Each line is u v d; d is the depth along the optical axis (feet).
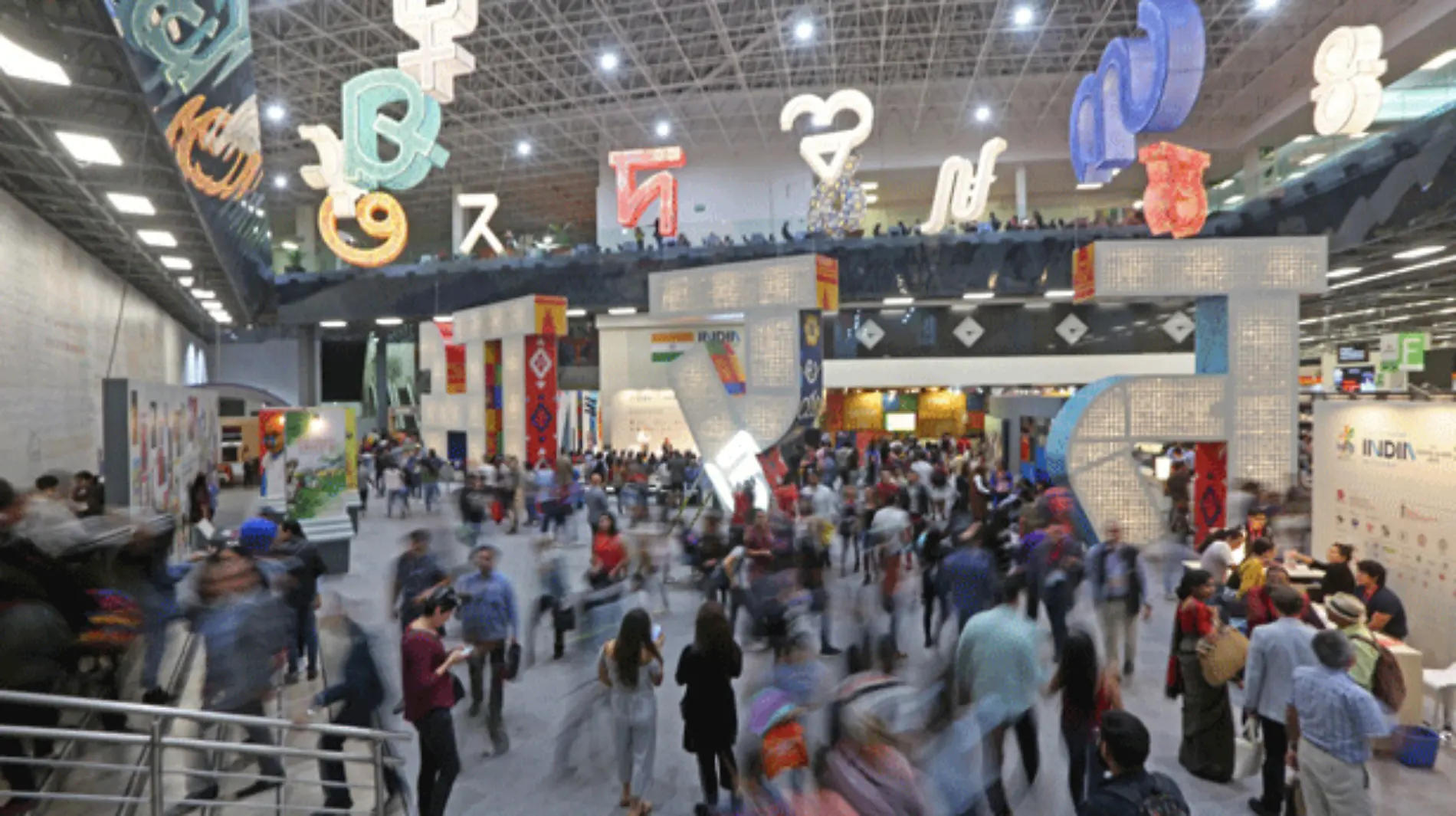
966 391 105.19
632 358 92.84
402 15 44.86
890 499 37.19
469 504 47.96
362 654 17.06
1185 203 54.60
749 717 16.15
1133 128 44.91
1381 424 28.55
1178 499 44.70
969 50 94.73
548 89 99.66
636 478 61.05
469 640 21.33
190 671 25.58
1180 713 22.59
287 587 24.17
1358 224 65.26
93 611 19.89
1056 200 123.13
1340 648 14.15
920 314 92.53
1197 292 39.88
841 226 82.89
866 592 35.01
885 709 15.60
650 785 17.97
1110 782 10.75
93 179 36.50
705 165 108.37
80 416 50.01
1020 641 16.30
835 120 106.01
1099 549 26.05
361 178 58.85
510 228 162.40
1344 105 49.01
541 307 64.69
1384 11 76.02
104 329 56.90
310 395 108.58
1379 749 19.51
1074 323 90.79
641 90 96.78
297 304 95.61
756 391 45.93
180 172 34.47
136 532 22.58
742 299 46.24
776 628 24.70
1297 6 76.89
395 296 95.14
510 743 21.44
